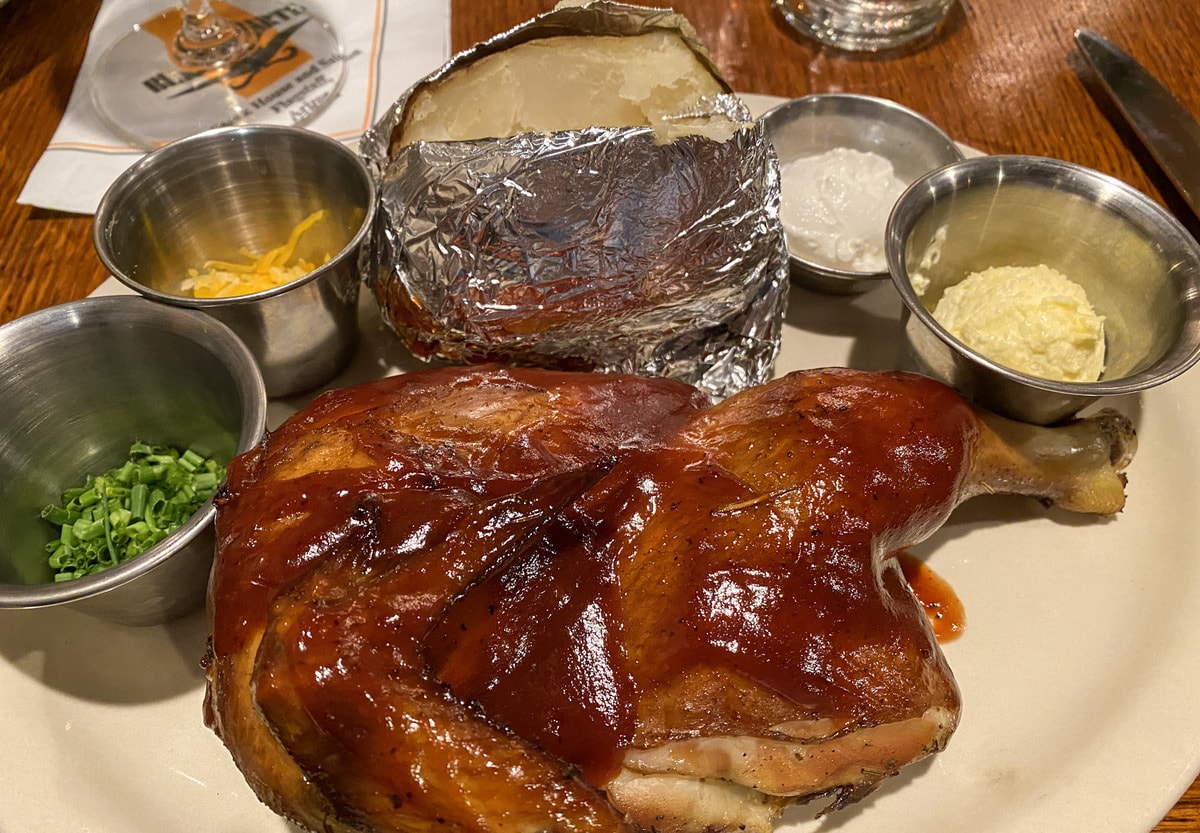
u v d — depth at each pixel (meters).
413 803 0.12
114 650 0.17
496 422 0.15
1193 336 0.17
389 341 0.22
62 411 0.18
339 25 0.28
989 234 0.20
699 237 0.18
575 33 0.19
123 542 0.17
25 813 0.15
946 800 0.16
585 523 0.14
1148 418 0.20
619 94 0.20
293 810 0.13
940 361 0.19
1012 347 0.18
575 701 0.13
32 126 0.26
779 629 0.13
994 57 0.29
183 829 0.15
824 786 0.14
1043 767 0.16
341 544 0.13
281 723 0.12
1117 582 0.18
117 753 0.16
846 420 0.15
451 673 0.13
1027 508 0.19
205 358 0.17
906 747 0.14
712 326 0.20
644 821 0.14
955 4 0.31
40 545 0.17
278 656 0.12
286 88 0.27
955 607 0.18
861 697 0.14
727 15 0.30
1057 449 0.18
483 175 0.18
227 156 0.20
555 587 0.13
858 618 0.14
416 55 0.28
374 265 0.20
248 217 0.21
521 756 0.12
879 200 0.22
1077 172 0.19
